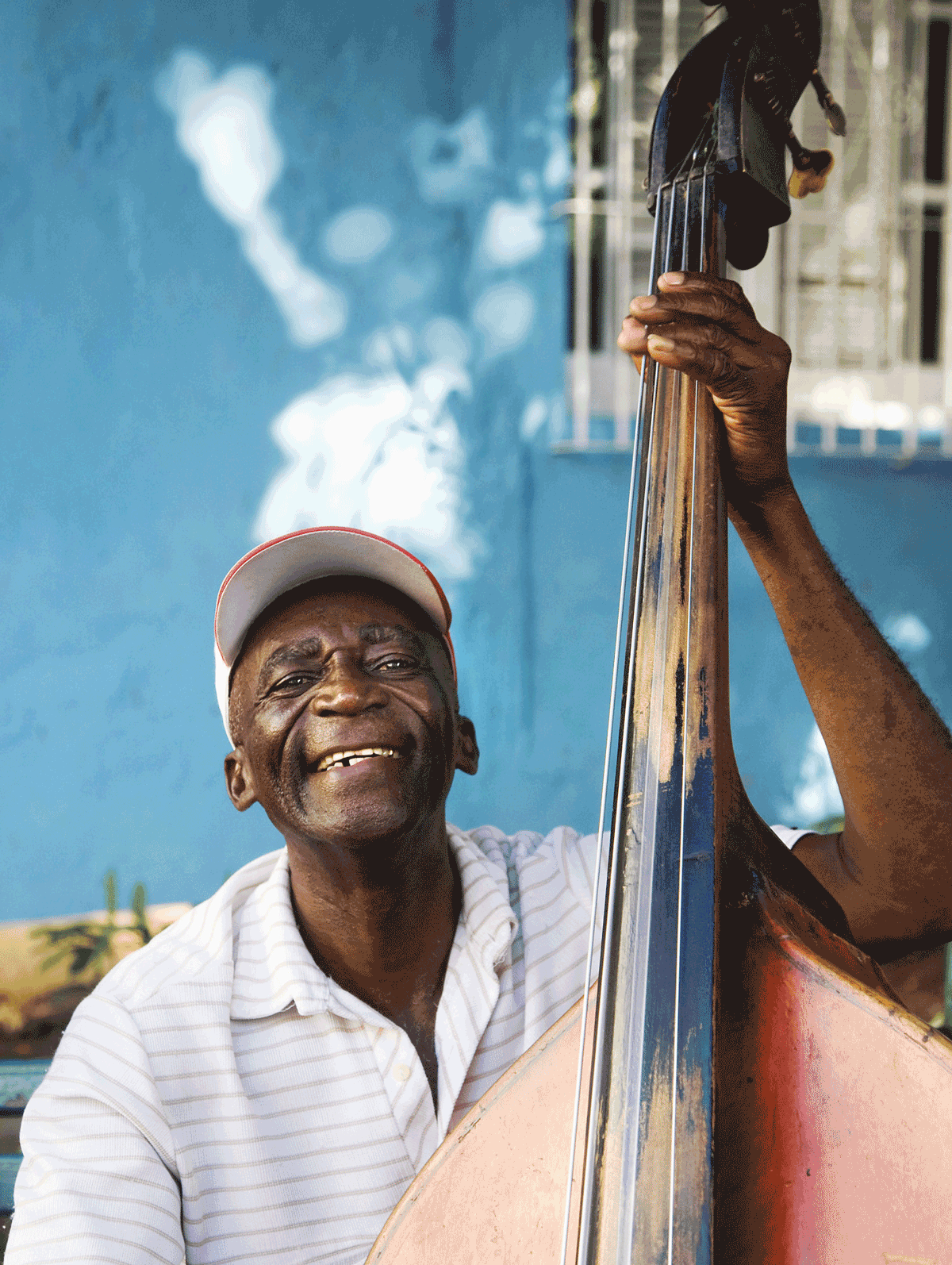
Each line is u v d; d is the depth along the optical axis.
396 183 3.10
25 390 3.02
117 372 3.05
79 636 3.05
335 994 1.17
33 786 3.03
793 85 1.04
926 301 3.43
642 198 3.21
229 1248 1.09
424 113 3.09
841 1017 0.73
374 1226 1.11
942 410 3.42
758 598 3.25
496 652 3.19
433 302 3.14
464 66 3.08
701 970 0.73
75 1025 1.16
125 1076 1.10
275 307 3.09
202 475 3.09
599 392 3.25
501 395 3.17
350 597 1.21
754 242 1.04
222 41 3.01
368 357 3.13
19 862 3.03
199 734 3.10
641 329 0.81
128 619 3.07
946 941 1.18
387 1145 1.13
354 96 3.07
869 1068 0.72
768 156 1.01
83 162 3.00
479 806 3.18
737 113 0.95
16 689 3.03
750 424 0.90
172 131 3.03
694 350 0.81
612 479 3.21
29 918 3.02
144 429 3.07
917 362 3.43
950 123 3.38
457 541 3.18
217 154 3.04
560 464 3.20
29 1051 2.89
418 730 1.16
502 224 3.13
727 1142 0.72
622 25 3.13
